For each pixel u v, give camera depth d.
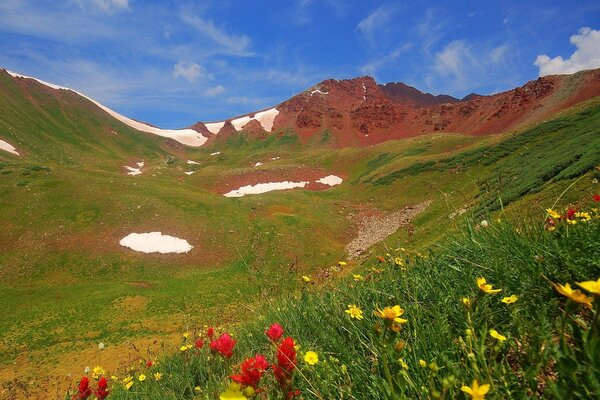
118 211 62.53
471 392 1.21
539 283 2.34
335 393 1.98
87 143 180.50
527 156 65.25
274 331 2.29
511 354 1.98
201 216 64.88
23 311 38.16
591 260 2.24
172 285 46.56
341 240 67.25
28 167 72.06
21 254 52.41
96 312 38.03
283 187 128.38
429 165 99.69
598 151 29.69
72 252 53.78
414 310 2.52
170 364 5.50
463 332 2.17
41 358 28.28
